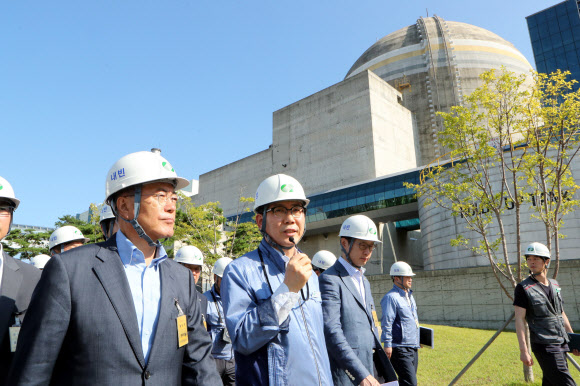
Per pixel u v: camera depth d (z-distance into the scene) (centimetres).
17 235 3194
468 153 1164
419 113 6456
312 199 5219
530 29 6119
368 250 416
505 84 1094
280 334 248
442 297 2411
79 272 197
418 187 1383
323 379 253
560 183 1054
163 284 221
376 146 5403
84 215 6184
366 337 376
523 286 530
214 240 2883
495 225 2855
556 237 1009
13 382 176
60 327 184
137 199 216
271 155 6688
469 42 6750
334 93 5981
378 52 7288
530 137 1088
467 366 686
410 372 574
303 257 248
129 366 190
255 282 267
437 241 3294
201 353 230
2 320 305
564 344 516
